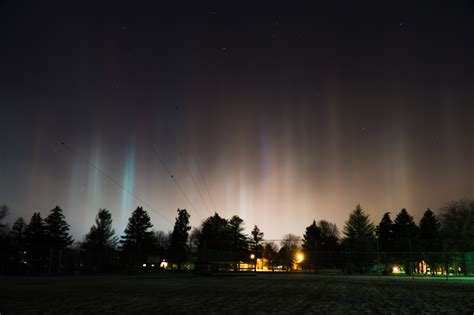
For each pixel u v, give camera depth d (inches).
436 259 1790.1
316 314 370.3
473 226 2315.5
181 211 3356.3
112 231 3164.4
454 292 688.4
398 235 3383.4
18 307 401.1
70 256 1614.2
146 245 3353.8
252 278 1261.1
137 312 370.6
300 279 1210.6
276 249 2891.2
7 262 1413.6
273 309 404.8
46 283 852.0
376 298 551.5
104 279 1096.2
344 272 1815.9
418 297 575.2
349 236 3262.8
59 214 2893.7
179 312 374.3
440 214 2495.1
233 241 3538.4
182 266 2947.8
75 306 412.8
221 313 370.0
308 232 3698.3
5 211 2128.4
